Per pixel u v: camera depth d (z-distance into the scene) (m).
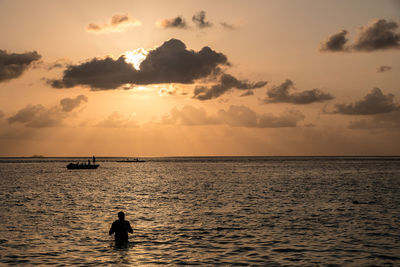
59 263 16.64
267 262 16.84
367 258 17.45
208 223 26.41
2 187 58.66
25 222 26.66
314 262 16.83
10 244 19.98
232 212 31.69
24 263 16.62
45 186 61.00
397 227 24.77
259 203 37.88
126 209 33.66
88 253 18.31
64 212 31.64
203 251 18.73
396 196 44.62
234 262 16.83
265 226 25.19
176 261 16.98
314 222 26.70
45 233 22.81
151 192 50.50
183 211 32.34
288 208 34.09
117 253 18.36
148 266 16.23
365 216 29.36
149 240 21.09
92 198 42.84
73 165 142.25
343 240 21.03
